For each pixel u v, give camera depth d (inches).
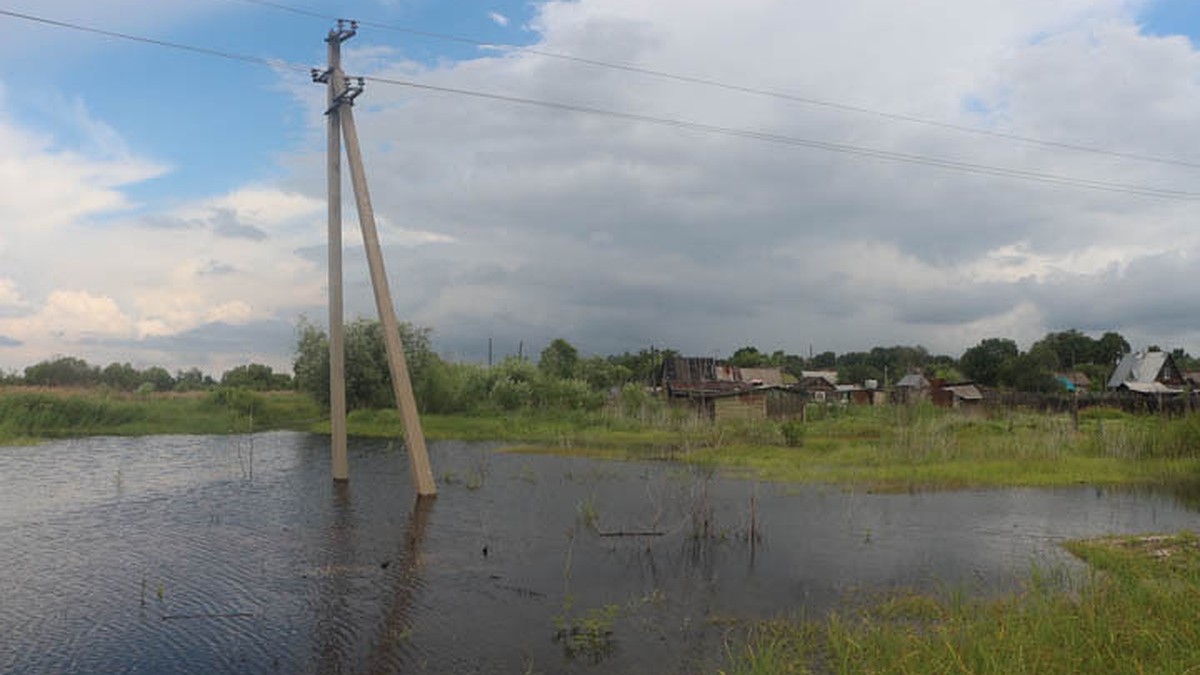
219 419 1320.1
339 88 669.3
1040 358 2610.7
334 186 709.9
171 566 419.5
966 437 1100.5
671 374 2066.9
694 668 276.1
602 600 358.9
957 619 298.4
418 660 287.7
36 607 349.7
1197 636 246.8
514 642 304.8
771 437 1147.3
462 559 434.0
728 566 418.3
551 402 1520.7
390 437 1181.7
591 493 655.1
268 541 478.0
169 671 278.5
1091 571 370.9
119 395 1438.2
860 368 3216.0
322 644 304.5
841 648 279.1
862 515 561.0
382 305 641.6
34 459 900.0
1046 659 238.2
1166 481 743.1
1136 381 2311.8
